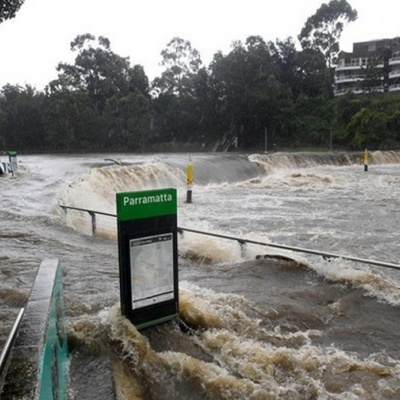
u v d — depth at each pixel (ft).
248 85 180.65
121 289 12.88
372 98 190.70
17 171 75.77
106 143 187.32
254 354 12.74
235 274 21.02
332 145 182.39
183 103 192.85
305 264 21.99
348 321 15.96
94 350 11.96
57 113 178.40
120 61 211.41
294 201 57.36
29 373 5.86
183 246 27.91
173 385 11.27
